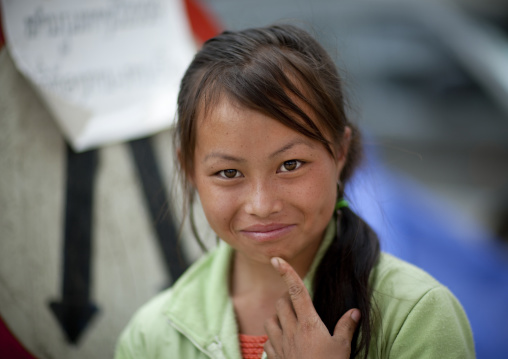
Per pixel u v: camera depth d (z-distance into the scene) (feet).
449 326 2.95
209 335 3.35
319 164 2.93
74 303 4.61
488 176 12.30
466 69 10.75
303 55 3.12
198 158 3.05
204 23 5.01
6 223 4.41
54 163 4.51
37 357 4.51
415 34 12.42
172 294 3.64
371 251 3.27
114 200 4.69
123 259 4.74
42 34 4.35
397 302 3.04
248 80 2.84
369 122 12.82
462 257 7.38
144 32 4.65
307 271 3.38
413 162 12.73
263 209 2.82
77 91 4.46
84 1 4.48
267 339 3.28
